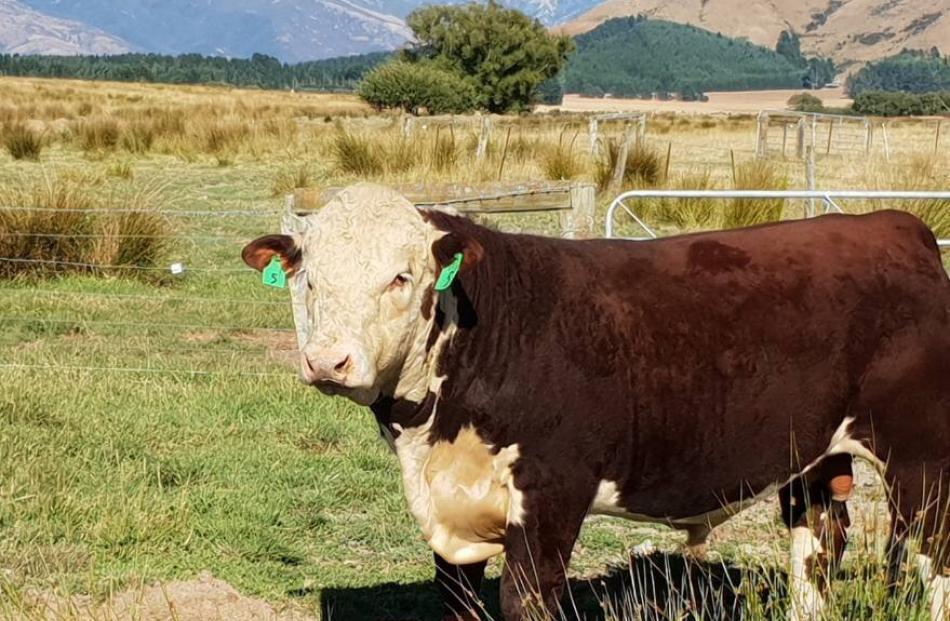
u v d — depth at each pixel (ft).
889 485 15.96
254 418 25.66
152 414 25.12
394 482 22.76
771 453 15.49
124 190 58.03
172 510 20.57
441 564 15.44
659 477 15.17
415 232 14.07
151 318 34.81
